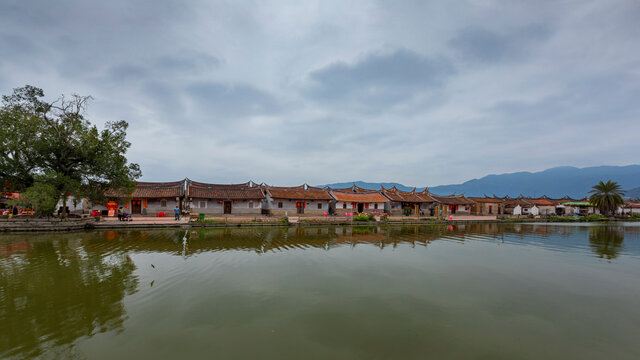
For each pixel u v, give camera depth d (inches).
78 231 967.6
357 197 1902.1
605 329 323.6
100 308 349.1
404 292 426.9
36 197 892.0
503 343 287.9
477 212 2327.8
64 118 1007.6
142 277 470.3
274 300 385.4
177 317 328.5
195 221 1189.1
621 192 2349.9
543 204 2578.7
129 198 1226.6
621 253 762.8
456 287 455.5
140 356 250.7
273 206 1643.7
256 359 249.1
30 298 377.4
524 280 501.4
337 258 637.3
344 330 306.2
